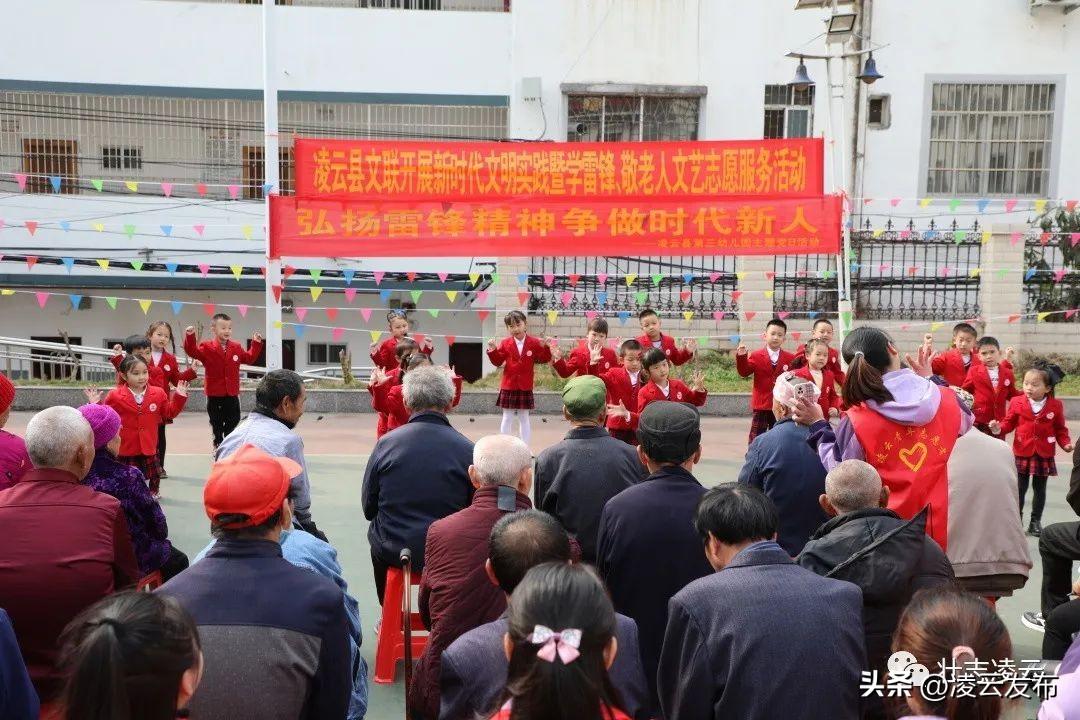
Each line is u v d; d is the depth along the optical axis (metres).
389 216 8.54
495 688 2.21
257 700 2.18
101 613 1.59
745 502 2.52
